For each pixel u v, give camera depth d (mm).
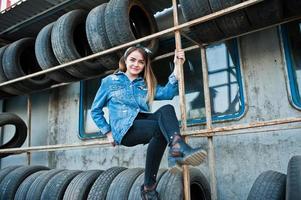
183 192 2213
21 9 4012
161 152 1878
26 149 3520
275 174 2141
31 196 2945
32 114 4883
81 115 4273
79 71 3457
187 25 2402
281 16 2518
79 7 3914
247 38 3195
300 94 2832
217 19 2486
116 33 2857
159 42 3607
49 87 4258
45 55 3504
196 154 1621
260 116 2977
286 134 2809
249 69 3121
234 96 3160
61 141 4414
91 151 4090
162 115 1798
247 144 2994
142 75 2164
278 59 2984
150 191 1979
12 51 3924
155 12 3885
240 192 2945
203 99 3346
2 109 5199
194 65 3488
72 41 3340
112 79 2055
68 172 3049
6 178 3281
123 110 1942
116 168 2770
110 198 2406
